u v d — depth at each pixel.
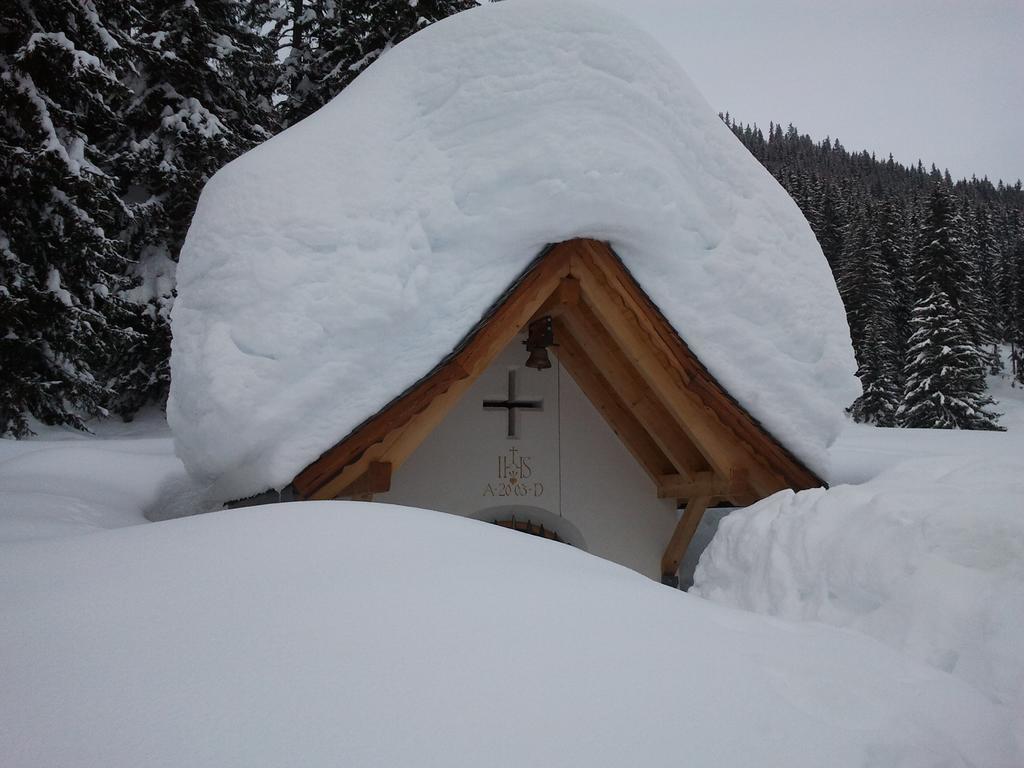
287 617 2.56
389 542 3.50
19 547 3.65
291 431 5.63
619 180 6.48
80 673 2.16
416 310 6.00
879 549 3.64
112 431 19.59
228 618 2.55
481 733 1.98
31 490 6.79
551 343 7.37
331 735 1.91
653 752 2.02
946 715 2.60
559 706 2.15
